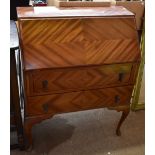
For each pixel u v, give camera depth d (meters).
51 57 1.43
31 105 1.54
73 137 1.98
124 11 1.70
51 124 2.10
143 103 2.35
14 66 1.46
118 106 1.81
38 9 1.59
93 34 1.53
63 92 1.56
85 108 1.70
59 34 1.46
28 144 1.77
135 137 2.04
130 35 1.63
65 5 1.68
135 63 1.64
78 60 1.48
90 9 1.68
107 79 1.63
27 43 1.40
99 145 1.92
